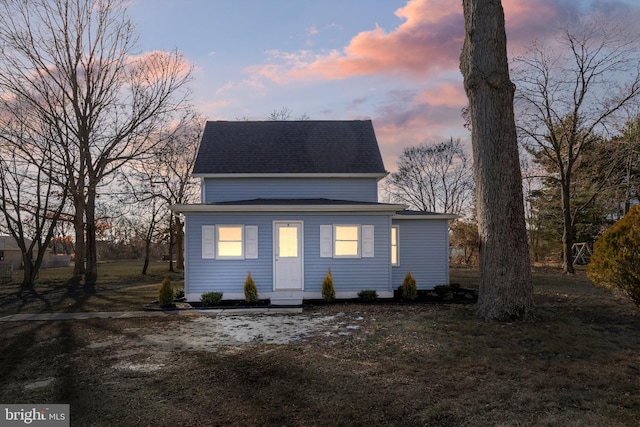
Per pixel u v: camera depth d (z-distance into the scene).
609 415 4.27
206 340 7.92
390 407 4.51
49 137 21.00
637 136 22.73
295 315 10.59
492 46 9.43
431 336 7.81
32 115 20.91
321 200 15.09
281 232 13.48
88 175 23.22
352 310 11.16
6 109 20.20
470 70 9.66
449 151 41.50
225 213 13.20
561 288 14.41
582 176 26.59
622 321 8.69
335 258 13.40
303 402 4.68
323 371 5.81
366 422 4.15
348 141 17.95
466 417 4.25
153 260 60.28
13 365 6.45
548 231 31.16
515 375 5.55
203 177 15.72
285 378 5.53
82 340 8.14
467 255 33.34
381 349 6.98
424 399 4.73
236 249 13.22
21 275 29.91
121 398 4.91
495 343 7.25
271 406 4.57
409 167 42.50
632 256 8.92
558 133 24.03
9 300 14.99
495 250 9.26
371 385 5.22
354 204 13.50
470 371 5.74
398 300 13.02
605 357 6.33
